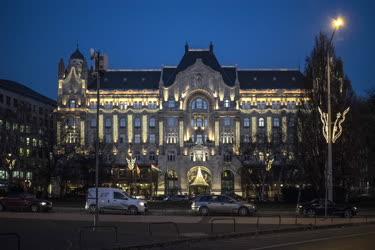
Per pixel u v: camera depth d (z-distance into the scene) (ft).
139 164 567.18
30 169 407.44
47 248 92.22
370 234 129.08
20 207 212.43
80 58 579.07
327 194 197.26
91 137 569.64
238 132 564.30
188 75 571.69
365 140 313.73
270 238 120.47
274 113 568.82
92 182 409.69
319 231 140.36
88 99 577.43
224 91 570.46
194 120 570.05
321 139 260.01
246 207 204.13
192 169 561.02
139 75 599.98
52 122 630.74
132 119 577.02
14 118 414.82
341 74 266.36
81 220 164.86
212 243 109.70
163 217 185.68
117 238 108.99
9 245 95.71
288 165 409.49
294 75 591.37
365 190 402.31
